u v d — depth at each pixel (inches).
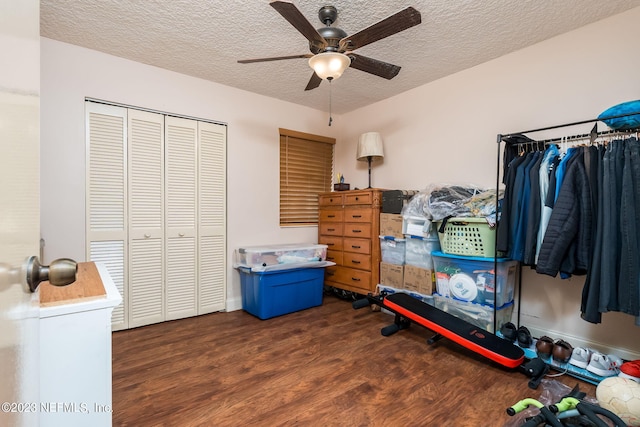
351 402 64.5
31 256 18.4
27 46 17.4
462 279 97.6
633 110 64.3
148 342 94.3
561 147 89.3
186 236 116.5
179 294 115.0
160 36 90.9
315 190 159.3
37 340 21.7
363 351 88.3
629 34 79.0
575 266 73.1
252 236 133.7
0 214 12.3
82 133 96.8
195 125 118.3
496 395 67.1
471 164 112.0
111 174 101.7
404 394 67.4
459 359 83.6
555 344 79.2
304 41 93.8
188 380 72.9
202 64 108.0
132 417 59.6
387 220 122.0
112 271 102.0
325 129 160.9
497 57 104.0
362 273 129.7
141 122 107.0
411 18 62.9
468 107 112.4
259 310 115.5
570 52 88.7
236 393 67.7
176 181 114.2
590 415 49.5
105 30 87.8
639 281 63.1
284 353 87.0
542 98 94.3
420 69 112.7
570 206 71.9
